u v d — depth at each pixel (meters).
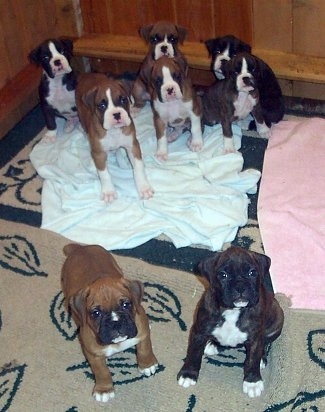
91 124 1.67
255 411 1.27
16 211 1.76
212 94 1.83
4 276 1.58
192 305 1.46
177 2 1.97
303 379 1.29
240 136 1.90
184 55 1.99
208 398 1.29
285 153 1.82
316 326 1.38
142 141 1.91
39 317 1.48
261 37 1.94
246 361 1.29
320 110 1.97
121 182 1.78
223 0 1.91
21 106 2.06
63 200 1.73
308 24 1.86
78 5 2.10
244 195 1.71
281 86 2.01
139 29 1.98
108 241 1.63
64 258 1.59
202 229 1.61
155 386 1.32
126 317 1.16
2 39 1.98
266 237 1.59
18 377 1.37
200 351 1.29
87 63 2.21
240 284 1.15
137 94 1.96
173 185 1.74
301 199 1.68
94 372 1.29
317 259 1.53
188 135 1.94
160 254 1.60
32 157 1.91
